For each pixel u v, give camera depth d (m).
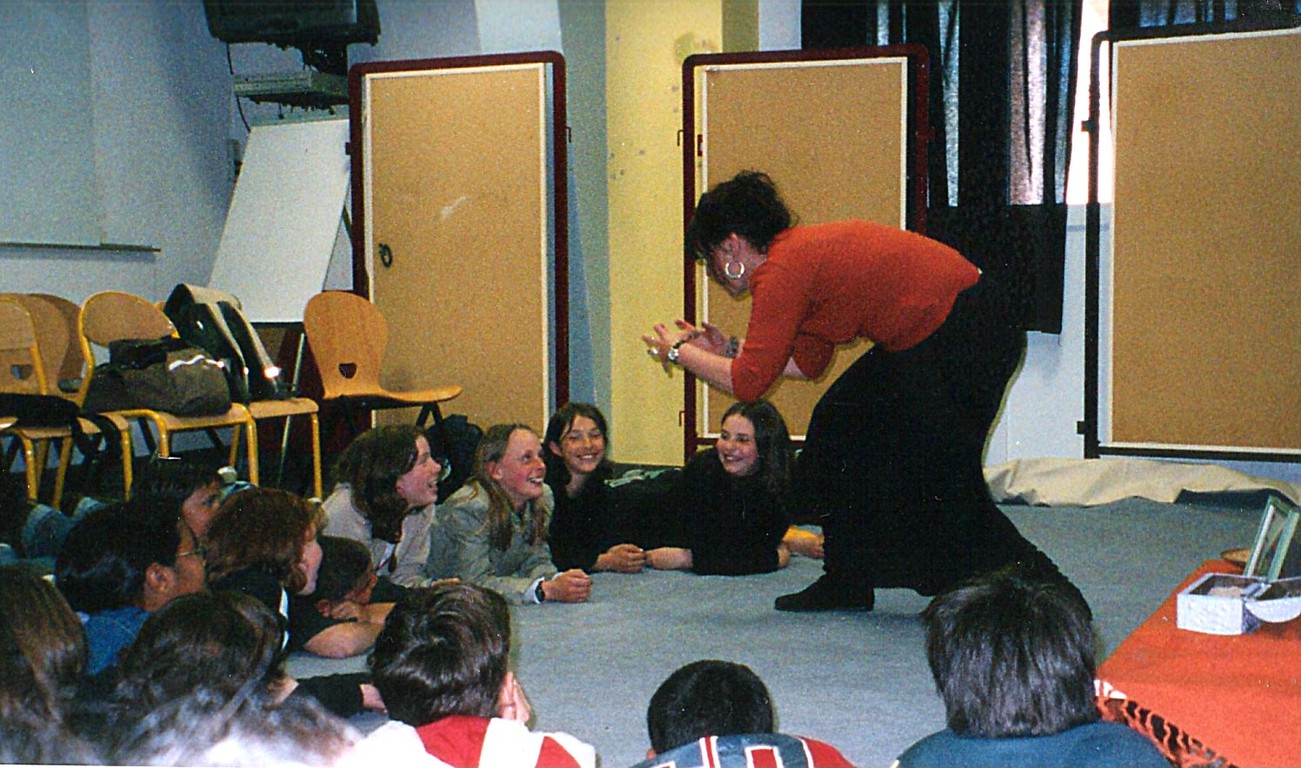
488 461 3.27
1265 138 4.72
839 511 2.90
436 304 5.13
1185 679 2.04
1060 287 5.04
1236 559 3.17
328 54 5.40
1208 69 4.78
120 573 1.98
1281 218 4.73
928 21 4.99
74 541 2.00
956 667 1.31
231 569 2.35
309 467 4.72
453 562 3.26
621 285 5.72
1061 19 4.89
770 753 1.33
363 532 3.02
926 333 2.66
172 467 2.72
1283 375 4.78
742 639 2.80
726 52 5.42
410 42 5.44
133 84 5.18
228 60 5.62
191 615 1.51
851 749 2.08
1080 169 5.05
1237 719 1.85
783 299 2.62
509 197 5.04
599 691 2.43
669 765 1.33
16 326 3.81
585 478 3.61
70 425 3.64
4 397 3.59
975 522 2.73
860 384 2.79
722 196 2.70
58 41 4.86
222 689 1.47
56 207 4.86
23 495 3.07
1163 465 4.83
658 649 2.72
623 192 5.68
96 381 3.88
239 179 5.43
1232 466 4.97
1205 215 4.83
